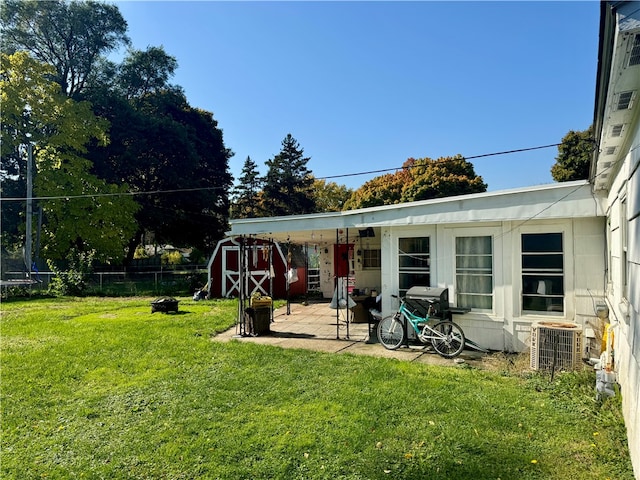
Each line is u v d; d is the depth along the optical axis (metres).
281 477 3.21
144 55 29.44
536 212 6.59
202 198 29.17
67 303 16.23
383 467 3.31
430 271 7.74
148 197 27.88
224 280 17.67
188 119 31.70
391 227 8.15
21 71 21.11
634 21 1.94
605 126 3.46
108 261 24.22
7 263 22.36
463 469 3.25
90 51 27.44
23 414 4.67
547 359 5.68
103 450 3.78
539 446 3.58
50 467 3.52
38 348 7.93
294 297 16.89
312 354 6.94
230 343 7.94
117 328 9.91
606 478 3.07
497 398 4.68
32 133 21.72
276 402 4.79
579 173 24.75
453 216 7.23
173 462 3.51
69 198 21.61
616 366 4.73
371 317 9.13
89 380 5.89
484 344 7.14
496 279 7.09
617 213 4.71
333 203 45.50
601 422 3.97
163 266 28.67
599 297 6.32
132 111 25.91
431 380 5.37
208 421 4.32
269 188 38.72
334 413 4.39
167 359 6.87
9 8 24.25
